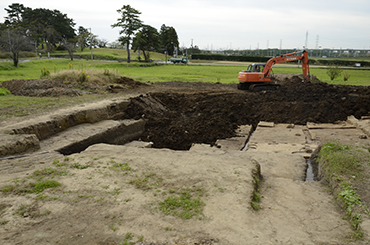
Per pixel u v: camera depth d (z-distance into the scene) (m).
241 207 4.74
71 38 84.62
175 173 6.16
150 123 14.00
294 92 18.50
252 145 11.62
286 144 11.52
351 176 5.99
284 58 21.16
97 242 3.81
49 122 9.64
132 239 3.89
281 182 6.54
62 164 6.54
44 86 17.38
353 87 20.05
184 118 15.24
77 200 4.89
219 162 6.94
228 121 15.01
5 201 4.79
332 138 11.91
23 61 46.31
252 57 73.81
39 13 75.81
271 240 3.96
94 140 10.03
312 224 4.54
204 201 4.95
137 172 6.20
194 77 31.75
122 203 4.84
